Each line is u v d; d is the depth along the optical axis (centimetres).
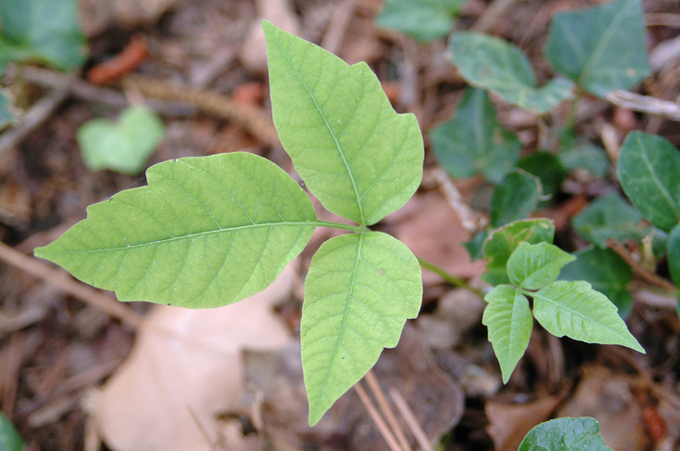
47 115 48
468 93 36
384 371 34
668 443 30
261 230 24
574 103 35
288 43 23
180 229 23
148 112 48
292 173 45
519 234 28
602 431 31
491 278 29
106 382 38
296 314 38
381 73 50
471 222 34
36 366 39
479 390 33
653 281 30
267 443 33
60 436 36
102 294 40
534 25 46
